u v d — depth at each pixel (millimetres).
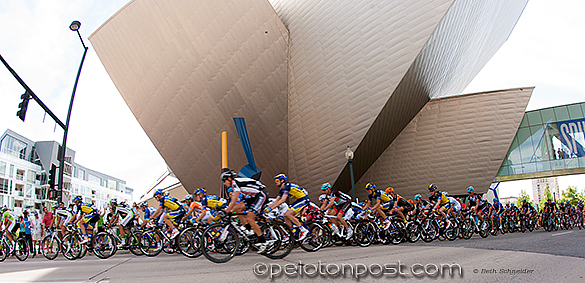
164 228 9547
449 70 20734
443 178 22500
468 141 22094
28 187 51781
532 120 25375
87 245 9164
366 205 9906
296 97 18578
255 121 19047
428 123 22500
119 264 6984
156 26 17750
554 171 24234
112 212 10609
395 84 15883
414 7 15016
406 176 23000
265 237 6297
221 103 18906
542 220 16031
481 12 17828
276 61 18281
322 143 18516
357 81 16859
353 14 16688
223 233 6359
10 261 10000
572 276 3838
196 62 18203
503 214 15797
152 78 19078
